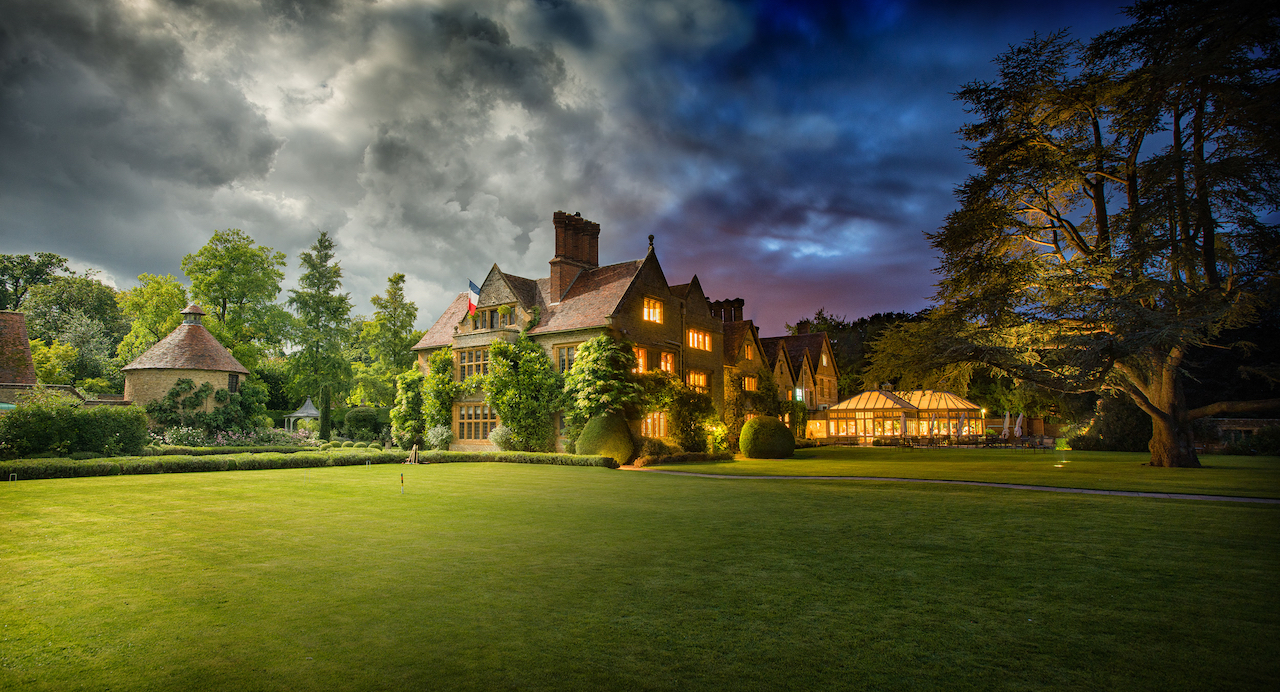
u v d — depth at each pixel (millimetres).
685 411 36688
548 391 35531
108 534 11805
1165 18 25141
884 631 6746
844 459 35812
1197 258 25031
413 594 8000
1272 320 41000
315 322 61594
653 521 13477
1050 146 29250
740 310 53938
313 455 28828
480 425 38312
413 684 5375
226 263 53562
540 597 7891
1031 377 27391
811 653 6129
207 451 35094
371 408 53531
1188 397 44812
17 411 26734
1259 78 23797
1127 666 5836
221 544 10953
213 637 6500
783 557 10070
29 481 20906
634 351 35438
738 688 5332
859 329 80750
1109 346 23938
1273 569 9359
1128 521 13555
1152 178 25188
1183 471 25328
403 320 64312
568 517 13969
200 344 42688
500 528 12578
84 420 28344
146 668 5711
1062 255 30609
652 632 6680
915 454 40531
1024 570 9289
